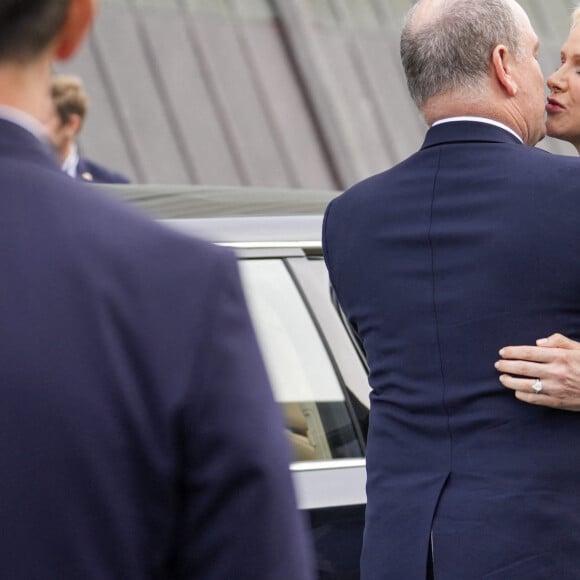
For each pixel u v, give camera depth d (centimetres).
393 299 638
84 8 337
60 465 312
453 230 624
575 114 712
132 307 324
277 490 329
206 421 324
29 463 311
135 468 319
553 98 717
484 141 639
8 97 332
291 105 2906
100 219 330
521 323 604
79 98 1491
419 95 661
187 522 327
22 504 311
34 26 327
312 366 782
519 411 604
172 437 322
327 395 779
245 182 2688
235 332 332
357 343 805
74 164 1510
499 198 618
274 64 2934
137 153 2539
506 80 643
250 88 2838
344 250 666
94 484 314
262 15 2995
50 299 319
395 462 632
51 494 312
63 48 341
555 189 607
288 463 334
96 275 323
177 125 2644
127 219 334
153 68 2686
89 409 315
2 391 312
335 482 755
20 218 325
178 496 327
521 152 630
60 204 329
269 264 791
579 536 597
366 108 3055
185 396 322
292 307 789
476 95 645
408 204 645
